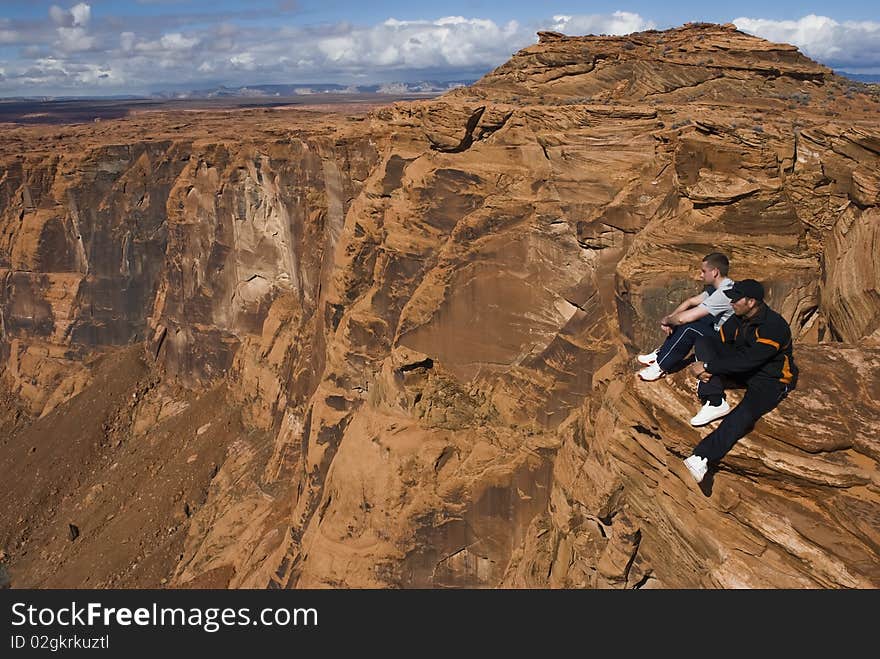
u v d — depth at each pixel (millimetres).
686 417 9500
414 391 23406
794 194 16922
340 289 29578
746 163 16797
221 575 33344
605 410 14359
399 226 25344
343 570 23125
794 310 16562
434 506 21953
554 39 31344
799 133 17375
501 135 22906
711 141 17172
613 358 19719
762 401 8570
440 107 23719
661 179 19375
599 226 20125
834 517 8406
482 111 23125
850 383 9438
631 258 17656
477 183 22922
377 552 22641
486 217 22281
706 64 30688
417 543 22203
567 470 18938
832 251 15617
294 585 25547
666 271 16875
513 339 22250
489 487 21391
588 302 20625
